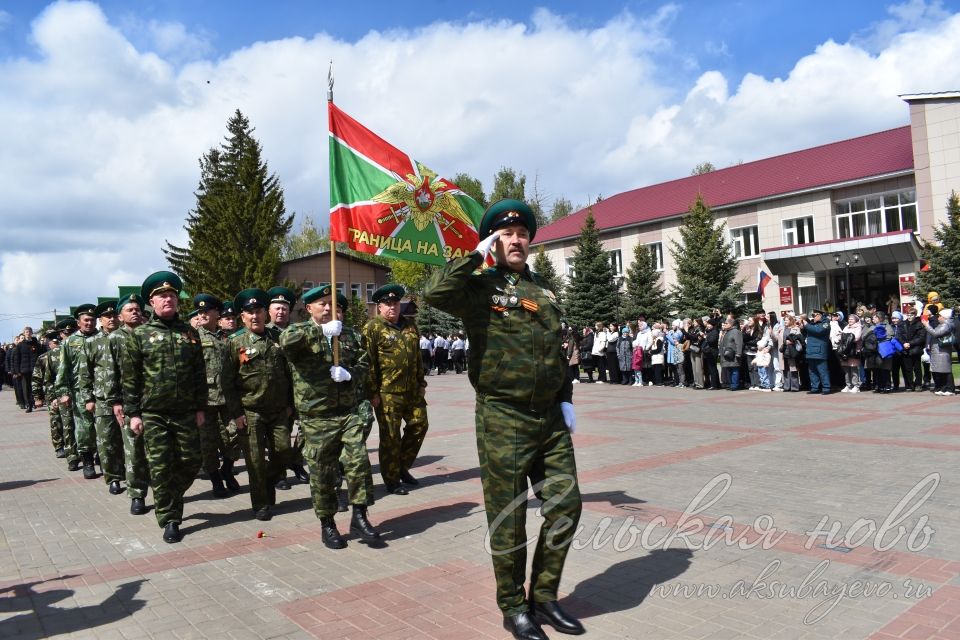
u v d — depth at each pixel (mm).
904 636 3564
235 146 46219
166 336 6074
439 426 12422
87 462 9102
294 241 65188
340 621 4043
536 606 3902
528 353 3766
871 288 31719
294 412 6734
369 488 5660
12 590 4785
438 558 5145
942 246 24719
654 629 3762
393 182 6652
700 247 31859
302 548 5539
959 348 13305
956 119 27641
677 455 8484
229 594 4551
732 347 16438
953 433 9266
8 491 8414
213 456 7586
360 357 5980
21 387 19531
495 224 3986
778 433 9844
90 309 9383
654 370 19188
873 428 9953
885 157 32031
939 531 5184
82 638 3945
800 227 33656
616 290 34219
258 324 6555
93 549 5734
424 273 47250
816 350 14664
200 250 41250
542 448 3887
